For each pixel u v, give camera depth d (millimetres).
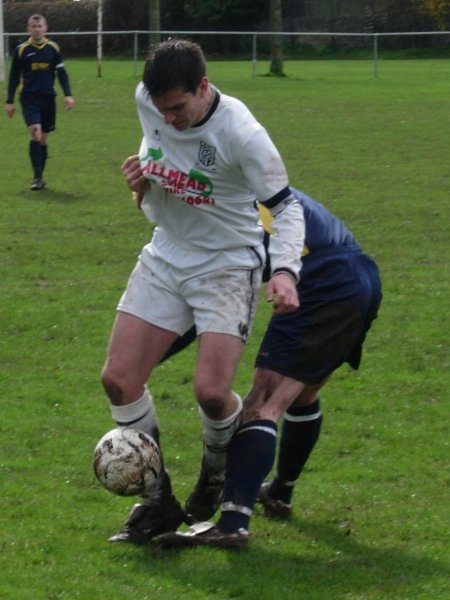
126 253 22359
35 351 16062
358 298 9812
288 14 105938
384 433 12898
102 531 9945
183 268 9320
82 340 16609
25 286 19734
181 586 8742
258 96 58438
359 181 31172
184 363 15508
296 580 8945
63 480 11242
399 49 99438
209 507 10156
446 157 36000
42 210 26734
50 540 9664
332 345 9758
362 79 71438
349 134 42188
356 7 103062
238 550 9445
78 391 14312
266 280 10383
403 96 58156
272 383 9719
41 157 29828
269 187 8953
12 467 11570
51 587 8688
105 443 9344
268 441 9516
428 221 25531
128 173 9398
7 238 23547
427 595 8703
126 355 9391
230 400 9383
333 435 12805
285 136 41625
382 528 10156
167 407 13719
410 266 21344
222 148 8891
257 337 16719
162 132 9086
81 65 89188
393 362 15688
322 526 10227
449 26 99188
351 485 11289
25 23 110125
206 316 9250
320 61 95062
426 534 10023
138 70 80062
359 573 9102
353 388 14578
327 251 9852
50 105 30047
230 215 9195
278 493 10398
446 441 12648
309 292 9711
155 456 9367
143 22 106750
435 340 16672
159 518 9609
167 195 9289
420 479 11469
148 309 9422
